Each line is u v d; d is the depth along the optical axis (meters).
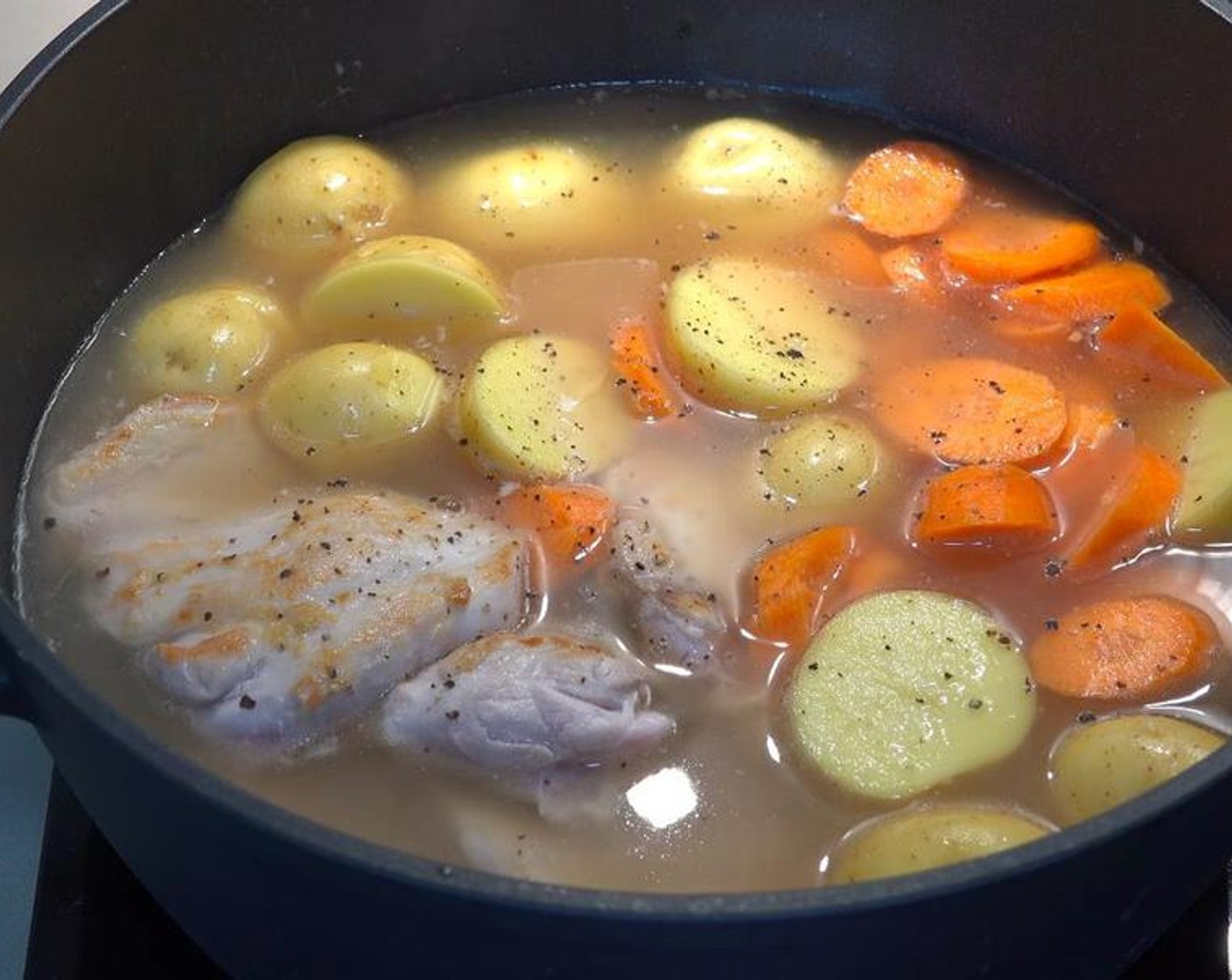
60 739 0.29
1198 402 0.41
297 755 0.34
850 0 0.48
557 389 0.40
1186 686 0.35
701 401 0.40
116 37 0.41
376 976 0.28
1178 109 0.44
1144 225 0.46
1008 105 0.48
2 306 0.39
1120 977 0.34
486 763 0.34
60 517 0.38
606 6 0.49
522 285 0.44
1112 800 0.32
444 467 0.39
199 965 0.35
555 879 0.32
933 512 0.37
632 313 0.42
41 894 0.35
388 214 0.46
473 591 0.35
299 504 0.38
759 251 0.45
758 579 0.36
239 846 0.26
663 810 0.33
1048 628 0.36
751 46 0.50
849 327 0.42
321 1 0.46
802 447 0.38
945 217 0.46
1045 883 0.25
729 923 0.24
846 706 0.34
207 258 0.45
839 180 0.47
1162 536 0.38
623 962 0.25
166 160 0.45
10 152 0.38
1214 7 0.42
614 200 0.46
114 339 0.43
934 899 0.25
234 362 0.41
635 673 0.35
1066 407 0.40
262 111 0.47
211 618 0.35
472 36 0.49
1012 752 0.34
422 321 0.42
